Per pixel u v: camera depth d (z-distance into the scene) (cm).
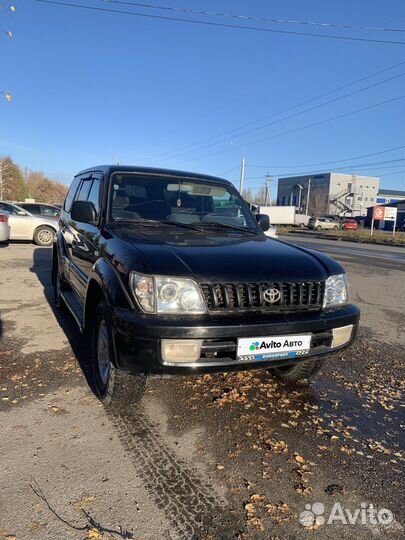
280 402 375
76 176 629
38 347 479
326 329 314
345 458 298
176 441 307
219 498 251
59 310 641
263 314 299
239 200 482
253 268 309
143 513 236
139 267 289
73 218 396
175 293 283
